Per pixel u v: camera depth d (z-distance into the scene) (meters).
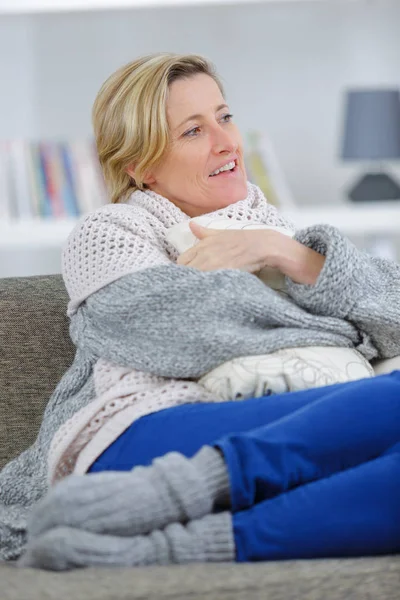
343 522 1.60
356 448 1.71
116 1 4.50
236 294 2.08
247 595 1.40
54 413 2.21
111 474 1.60
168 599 1.38
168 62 2.41
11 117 4.69
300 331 2.10
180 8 4.71
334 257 2.13
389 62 4.84
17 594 1.39
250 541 1.58
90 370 2.22
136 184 2.48
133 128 2.40
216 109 2.43
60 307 2.51
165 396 2.01
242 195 2.45
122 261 2.20
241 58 4.78
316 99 4.84
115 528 1.55
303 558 1.60
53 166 4.48
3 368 2.43
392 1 4.80
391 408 1.74
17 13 4.49
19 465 2.27
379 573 1.46
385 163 4.82
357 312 2.15
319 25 4.80
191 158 2.39
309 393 1.87
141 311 2.11
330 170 4.87
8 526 2.11
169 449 1.88
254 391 2.01
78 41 4.69
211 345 2.04
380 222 4.52
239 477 1.63
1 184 4.39
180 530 1.57
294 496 1.62
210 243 2.18
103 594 1.38
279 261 2.16
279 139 4.83
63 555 1.49
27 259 4.73
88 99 4.71
